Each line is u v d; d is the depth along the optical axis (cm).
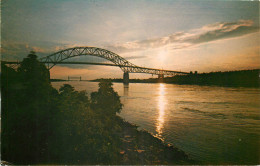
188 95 4178
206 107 2516
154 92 5022
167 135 1217
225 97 3616
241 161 805
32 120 687
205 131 1340
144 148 893
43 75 803
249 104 2728
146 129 1347
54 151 655
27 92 721
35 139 673
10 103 688
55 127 695
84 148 687
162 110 2250
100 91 1112
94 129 770
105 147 722
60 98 796
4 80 705
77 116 729
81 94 1040
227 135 1226
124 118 1705
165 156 830
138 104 2759
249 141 1112
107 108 1060
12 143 650
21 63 798
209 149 966
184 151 923
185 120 1702
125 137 1011
